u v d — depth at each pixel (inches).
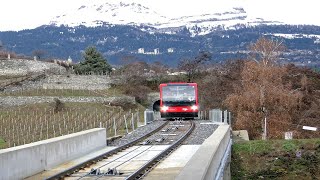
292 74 2696.9
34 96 3243.1
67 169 679.1
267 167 1204.5
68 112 2938.0
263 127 2005.4
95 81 3890.3
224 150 871.7
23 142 2036.2
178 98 1925.4
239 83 2669.8
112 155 876.0
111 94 3570.4
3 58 4566.9
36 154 681.0
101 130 979.9
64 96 3371.1
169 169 709.9
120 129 2110.0
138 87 3831.2
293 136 1931.6
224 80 2851.9
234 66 2947.8
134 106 3339.1
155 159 773.9
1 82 3656.5
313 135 2114.9
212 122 1672.0
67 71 4544.8
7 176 602.2
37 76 3833.7
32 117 2768.2
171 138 1157.1
